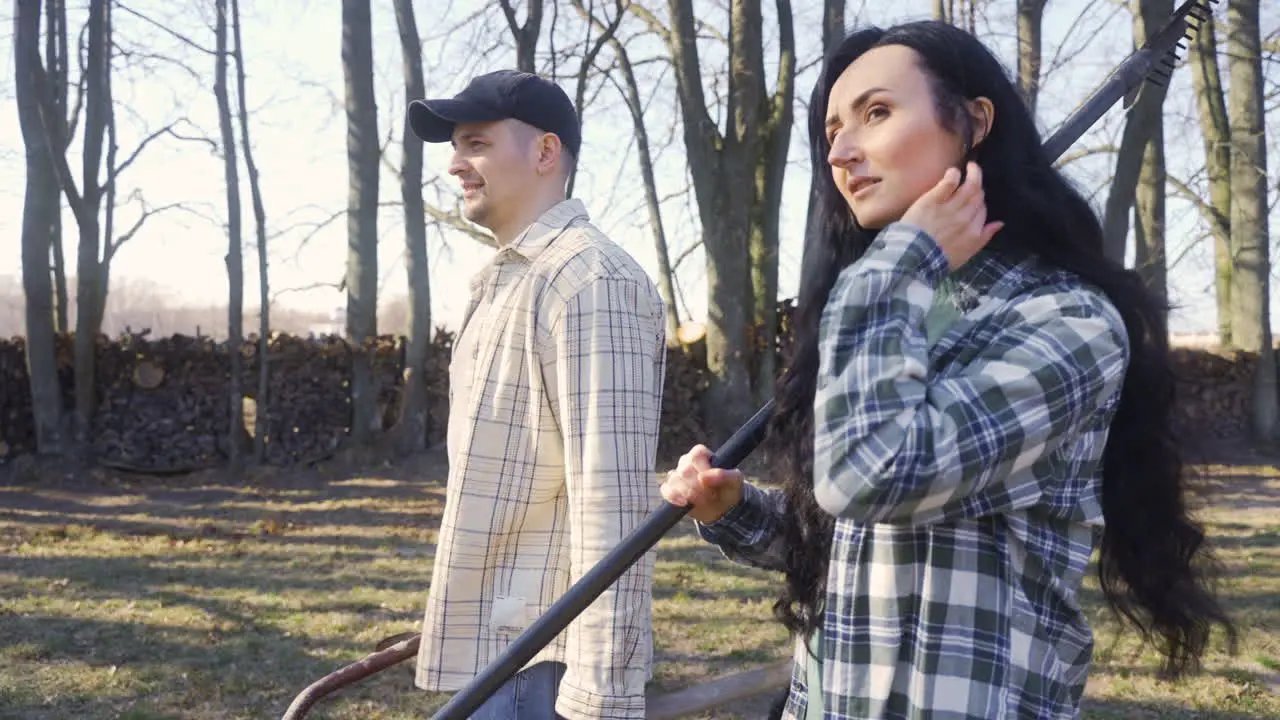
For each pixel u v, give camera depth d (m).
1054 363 1.10
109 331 26.44
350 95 12.90
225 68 12.40
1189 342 15.73
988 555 1.14
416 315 12.81
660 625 5.91
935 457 1.05
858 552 1.19
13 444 12.41
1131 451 1.23
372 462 12.47
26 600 6.44
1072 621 1.17
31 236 12.09
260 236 12.59
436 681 2.06
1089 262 1.22
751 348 13.63
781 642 5.58
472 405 2.12
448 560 2.08
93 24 12.43
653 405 2.08
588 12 15.48
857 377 1.10
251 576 7.25
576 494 2.00
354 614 6.21
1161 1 11.16
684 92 13.52
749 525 1.46
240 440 12.55
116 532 9.04
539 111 2.27
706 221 13.52
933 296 1.19
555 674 2.05
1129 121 11.49
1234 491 10.72
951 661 1.12
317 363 12.84
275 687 4.90
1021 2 12.81
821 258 1.42
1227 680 4.79
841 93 1.28
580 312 2.05
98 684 4.89
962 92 1.23
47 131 12.13
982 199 1.18
